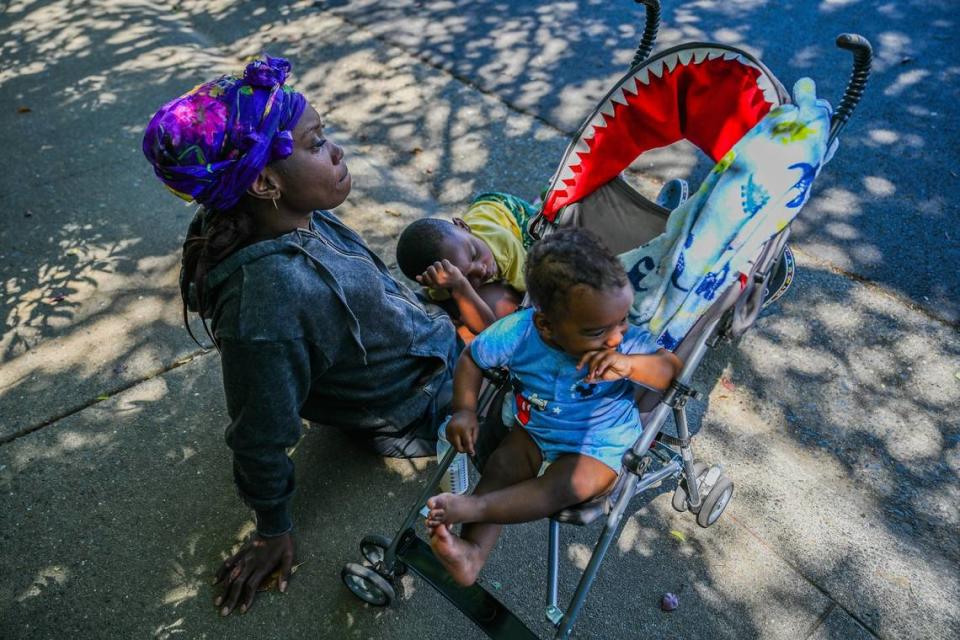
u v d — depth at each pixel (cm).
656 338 227
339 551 274
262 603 260
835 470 287
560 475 209
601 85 499
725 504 269
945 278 351
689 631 248
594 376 201
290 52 583
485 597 221
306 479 297
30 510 288
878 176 405
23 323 368
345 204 423
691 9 559
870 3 543
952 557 259
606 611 254
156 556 274
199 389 330
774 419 305
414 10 617
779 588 255
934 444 291
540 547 272
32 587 266
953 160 410
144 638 252
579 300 188
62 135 506
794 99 219
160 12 669
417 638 250
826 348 328
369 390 260
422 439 285
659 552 268
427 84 522
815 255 369
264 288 205
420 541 237
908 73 472
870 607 248
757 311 236
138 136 498
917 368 317
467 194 426
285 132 193
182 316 364
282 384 216
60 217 434
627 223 271
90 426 317
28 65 599
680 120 257
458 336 298
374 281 238
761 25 530
